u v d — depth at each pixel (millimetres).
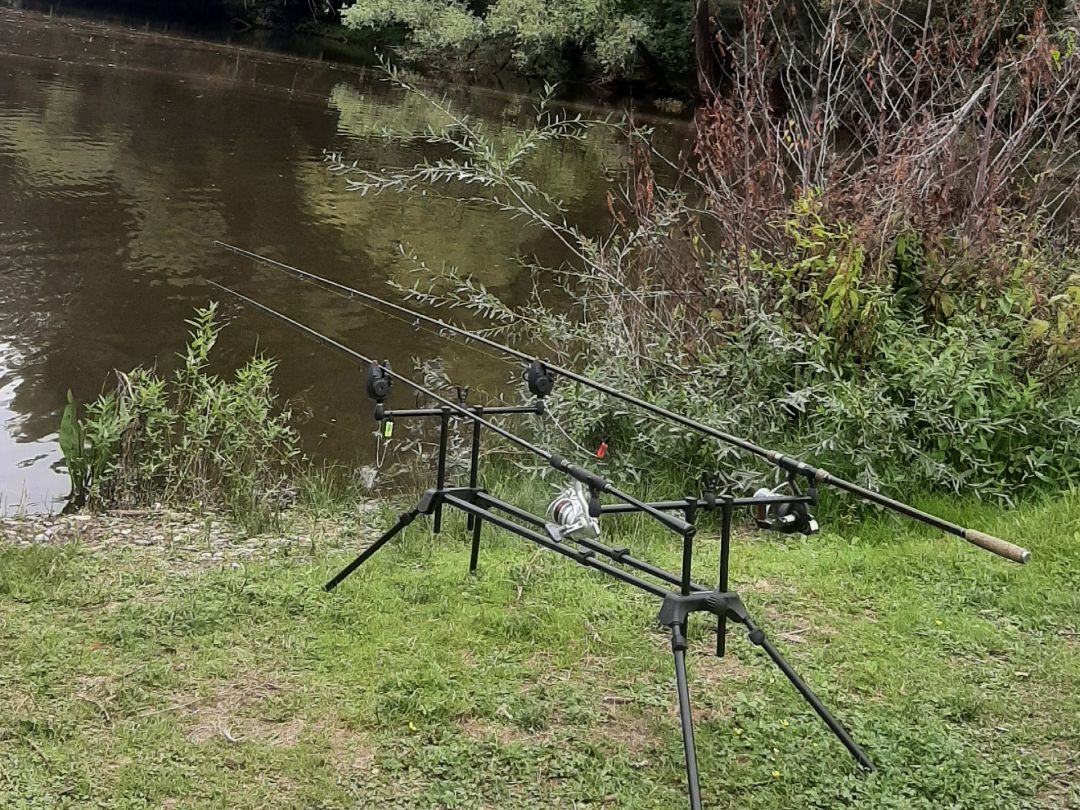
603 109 26719
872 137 6766
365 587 4234
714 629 4039
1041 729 3469
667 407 5980
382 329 9398
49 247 10906
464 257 12039
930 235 6371
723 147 6875
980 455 5738
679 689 2891
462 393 3832
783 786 3109
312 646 3732
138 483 5930
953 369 5617
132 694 3352
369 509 5734
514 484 6137
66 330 8734
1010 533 5074
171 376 7992
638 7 27766
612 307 6629
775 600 4383
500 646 3807
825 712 3164
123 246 11234
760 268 6215
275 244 11969
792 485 3094
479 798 2953
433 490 3848
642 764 3166
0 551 4625
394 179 7492
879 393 5633
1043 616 4297
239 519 5395
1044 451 5688
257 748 3109
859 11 7301
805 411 5949
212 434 6473
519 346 8938
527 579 4363
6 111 18016
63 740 3094
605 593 4285
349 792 2941
